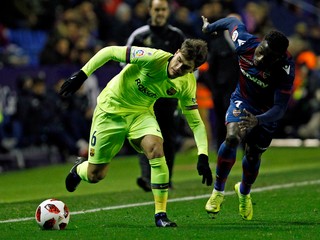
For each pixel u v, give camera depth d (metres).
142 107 25.44
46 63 56.97
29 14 65.12
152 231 23.88
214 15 47.66
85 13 63.12
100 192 38.50
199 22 62.72
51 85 54.25
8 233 24.20
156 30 34.31
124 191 38.34
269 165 52.28
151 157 24.58
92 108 55.88
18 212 30.12
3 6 63.88
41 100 53.12
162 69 24.48
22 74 52.88
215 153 58.66
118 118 25.44
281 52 24.33
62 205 24.83
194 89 25.50
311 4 88.00
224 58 41.31
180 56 24.00
